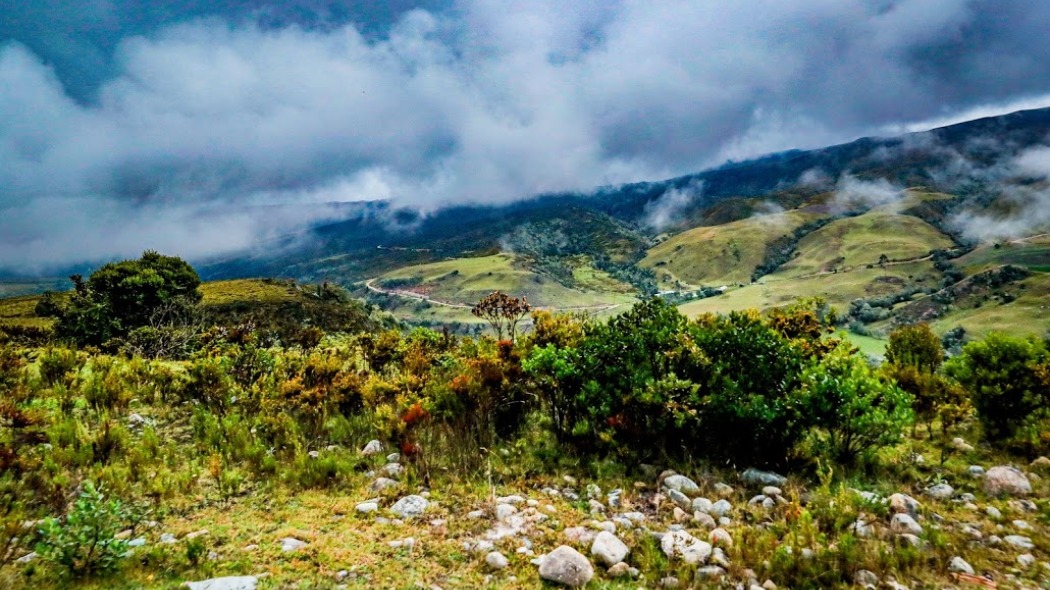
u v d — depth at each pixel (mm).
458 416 12703
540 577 6836
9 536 6957
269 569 6633
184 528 7973
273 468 10609
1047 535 7766
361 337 24422
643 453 11508
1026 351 11984
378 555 7215
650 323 13477
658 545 7832
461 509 9031
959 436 12602
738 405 10594
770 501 9086
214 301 89375
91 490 6945
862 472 10359
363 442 13125
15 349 30141
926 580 6680
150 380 18609
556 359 12359
